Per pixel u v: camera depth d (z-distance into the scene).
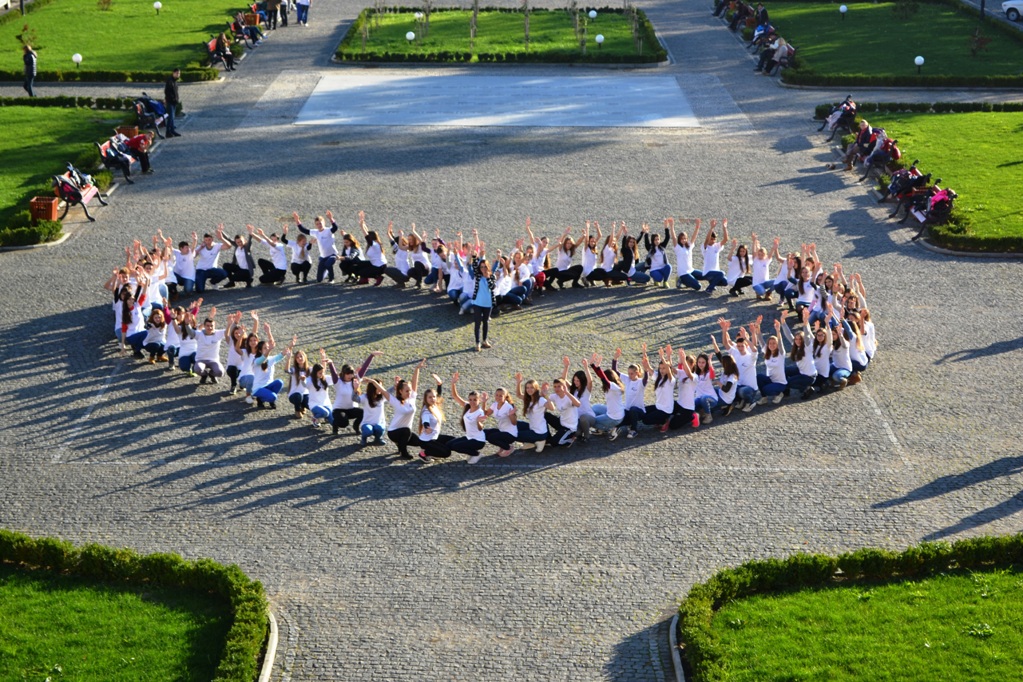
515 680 22.59
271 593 25.05
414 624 24.12
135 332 35.50
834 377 33.75
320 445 31.00
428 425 29.91
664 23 83.50
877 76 65.88
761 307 39.66
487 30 80.38
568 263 41.00
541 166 53.34
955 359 35.66
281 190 50.12
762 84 67.50
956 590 24.84
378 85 66.94
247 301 40.09
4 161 52.62
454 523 27.50
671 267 43.31
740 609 24.25
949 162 53.28
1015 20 83.50
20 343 36.38
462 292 39.25
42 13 83.06
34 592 24.98
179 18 82.00
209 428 31.75
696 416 31.66
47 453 30.39
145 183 50.94
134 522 27.52
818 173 52.59
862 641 23.16
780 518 27.73
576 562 26.08
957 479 29.36
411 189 50.31
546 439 30.56
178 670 22.66
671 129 59.03
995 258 43.50
